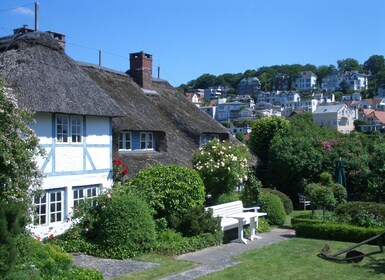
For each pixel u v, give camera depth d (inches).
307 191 640.4
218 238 513.7
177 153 745.0
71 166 542.3
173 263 422.3
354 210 579.2
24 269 293.9
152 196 522.3
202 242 490.6
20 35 587.2
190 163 735.1
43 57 564.4
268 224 644.1
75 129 555.2
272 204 663.8
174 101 896.9
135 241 456.1
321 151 895.7
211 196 677.3
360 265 420.2
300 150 894.4
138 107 737.6
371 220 556.1
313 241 540.7
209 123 879.7
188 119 835.4
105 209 467.2
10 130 337.1
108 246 447.5
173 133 783.1
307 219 593.3
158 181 538.6
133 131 689.6
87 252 453.1
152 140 731.4
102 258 439.8
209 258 446.3
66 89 546.6
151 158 686.5
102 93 596.4
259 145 999.6
